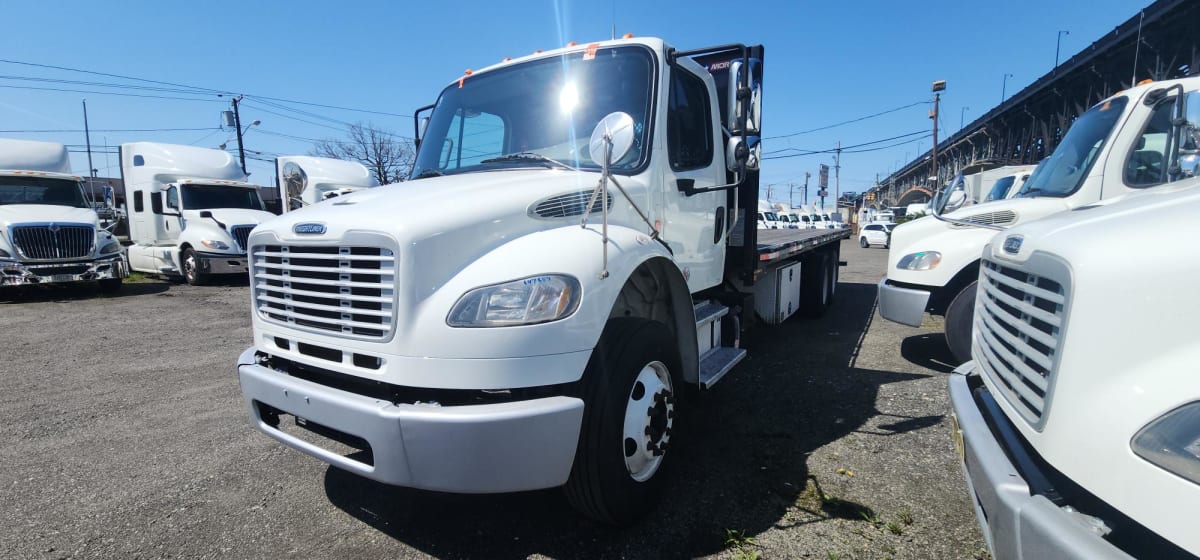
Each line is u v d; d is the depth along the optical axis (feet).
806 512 9.46
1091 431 4.57
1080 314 4.89
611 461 8.21
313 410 7.95
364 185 51.37
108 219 58.39
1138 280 4.54
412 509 9.86
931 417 13.51
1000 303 7.18
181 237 43.65
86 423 13.98
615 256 8.61
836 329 24.02
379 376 7.71
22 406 15.26
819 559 8.23
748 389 15.80
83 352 21.38
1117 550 4.14
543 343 7.40
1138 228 4.97
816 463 11.19
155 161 47.93
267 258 9.33
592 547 8.67
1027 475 5.38
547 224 8.97
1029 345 5.91
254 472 11.29
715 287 15.24
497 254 7.99
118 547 8.85
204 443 12.71
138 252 49.06
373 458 7.41
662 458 9.67
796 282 23.56
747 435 12.62
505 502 10.04
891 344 21.09
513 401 7.56
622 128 8.84
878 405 14.40
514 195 8.81
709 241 13.71
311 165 49.26
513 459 7.16
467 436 6.98
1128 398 4.37
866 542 8.62
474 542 8.87
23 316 29.40
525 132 12.19
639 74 11.51
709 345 13.47
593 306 7.91
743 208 16.42
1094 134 15.05
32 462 11.80
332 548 8.78
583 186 9.74
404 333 7.50
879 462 11.19
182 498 10.30
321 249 8.42
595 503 8.35
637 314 10.98
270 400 8.64
